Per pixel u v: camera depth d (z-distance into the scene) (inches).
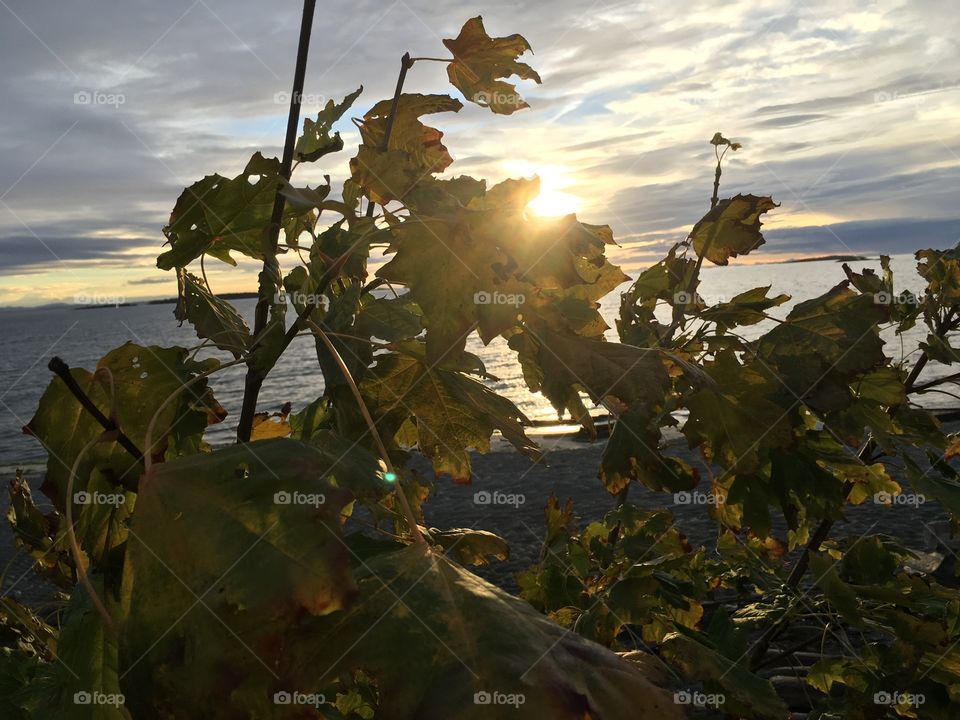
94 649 34.8
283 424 62.9
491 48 61.0
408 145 63.4
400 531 56.0
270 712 25.5
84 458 38.2
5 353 2883.9
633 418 66.9
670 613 92.1
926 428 95.6
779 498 73.6
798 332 64.7
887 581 99.2
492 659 27.1
